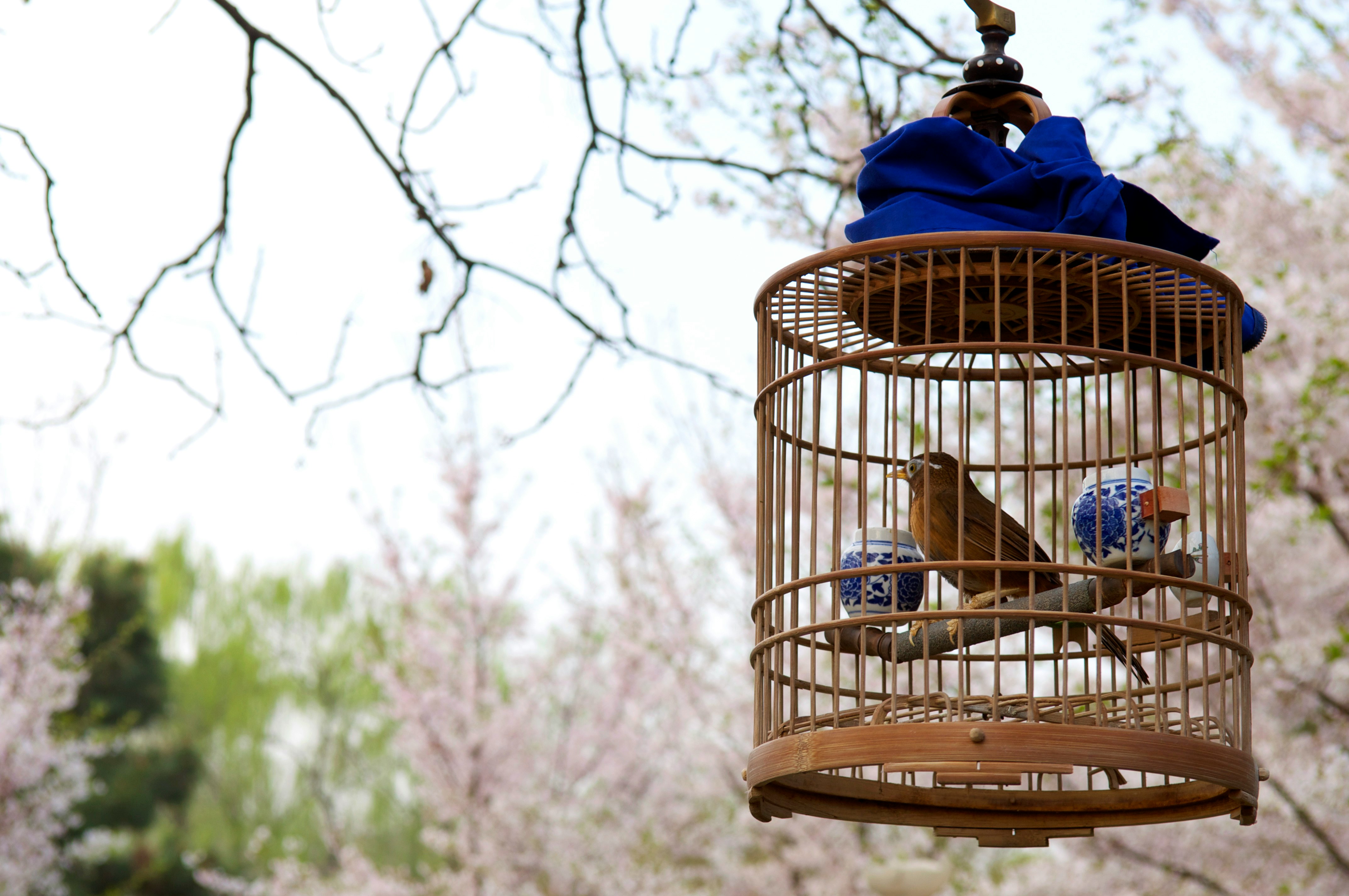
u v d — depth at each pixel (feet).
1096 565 12.81
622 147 20.77
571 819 54.19
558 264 20.85
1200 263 12.71
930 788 14.06
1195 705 33.78
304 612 100.48
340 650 98.68
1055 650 13.96
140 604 97.71
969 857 50.03
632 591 52.21
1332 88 38.32
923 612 12.14
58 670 59.00
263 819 101.81
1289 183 38.81
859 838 49.96
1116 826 13.79
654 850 54.85
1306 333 37.17
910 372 15.84
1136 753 11.18
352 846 65.31
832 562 13.78
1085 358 15.78
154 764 96.48
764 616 13.51
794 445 13.07
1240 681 12.58
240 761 104.01
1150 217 13.65
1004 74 14.56
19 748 55.77
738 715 50.96
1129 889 39.60
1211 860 38.70
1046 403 36.40
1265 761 35.99
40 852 60.44
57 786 60.18
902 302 14.12
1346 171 39.04
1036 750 11.03
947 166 13.57
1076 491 33.83
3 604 59.41
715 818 54.75
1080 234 12.71
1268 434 37.37
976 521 14.73
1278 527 36.63
